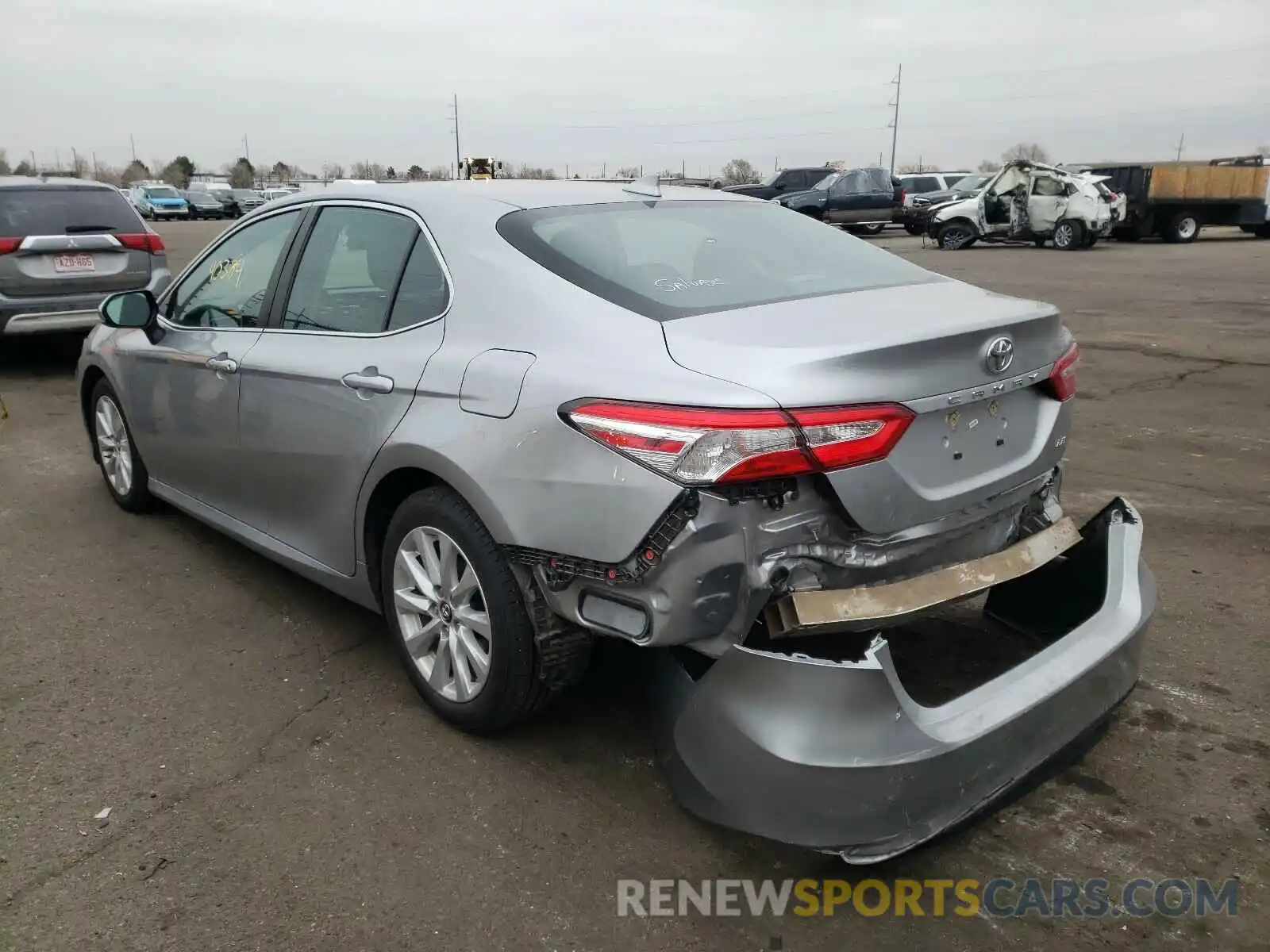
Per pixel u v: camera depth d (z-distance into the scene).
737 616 2.45
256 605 4.24
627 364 2.58
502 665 2.96
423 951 2.38
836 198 29.55
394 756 3.15
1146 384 8.84
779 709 2.37
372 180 3.90
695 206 3.61
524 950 2.38
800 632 2.42
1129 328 11.86
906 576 2.64
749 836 2.79
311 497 3.66
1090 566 3.17
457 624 3.14
